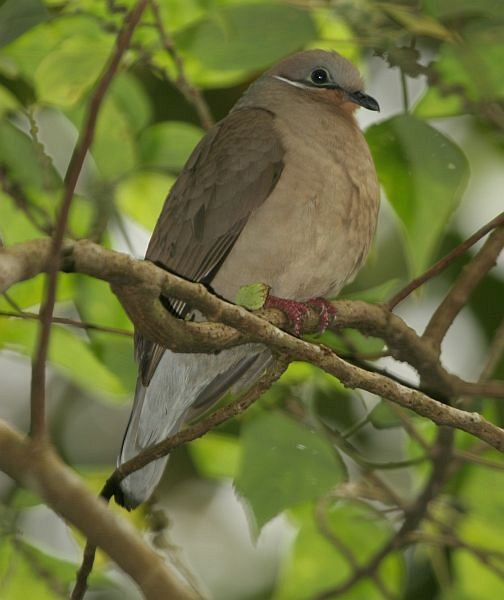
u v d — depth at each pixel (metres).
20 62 10.02
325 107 11.08
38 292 9.99
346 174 10.29
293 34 9.51
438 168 9.55
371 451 14.02
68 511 5.96
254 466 9.49
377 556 10.18
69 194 5.62
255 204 10.37
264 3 9.43
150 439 10.51
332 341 11.02
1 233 9.88
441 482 10.03
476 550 10.09
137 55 9.80
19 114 10.63
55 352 10.23
